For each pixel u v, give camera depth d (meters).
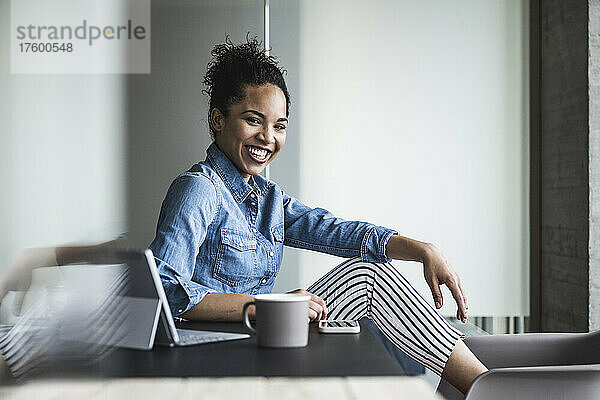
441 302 1.79
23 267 1.46
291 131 2.96
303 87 2.96
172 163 2.93
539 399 1.37
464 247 3.00
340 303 1.72
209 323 1.52
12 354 1.11
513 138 3.00
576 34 2.78
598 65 2.71
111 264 1.21
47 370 1.05
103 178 2.92
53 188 2.91
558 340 1.84
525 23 3.00
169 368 1.06
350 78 2.97
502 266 3.00
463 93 3.00
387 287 1.68
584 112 2.74
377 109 2.98
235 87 1.96
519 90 3.00
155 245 1.57
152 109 2.93
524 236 3.01
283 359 1.12
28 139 2.92
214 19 2.94
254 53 2.04
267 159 1.99
